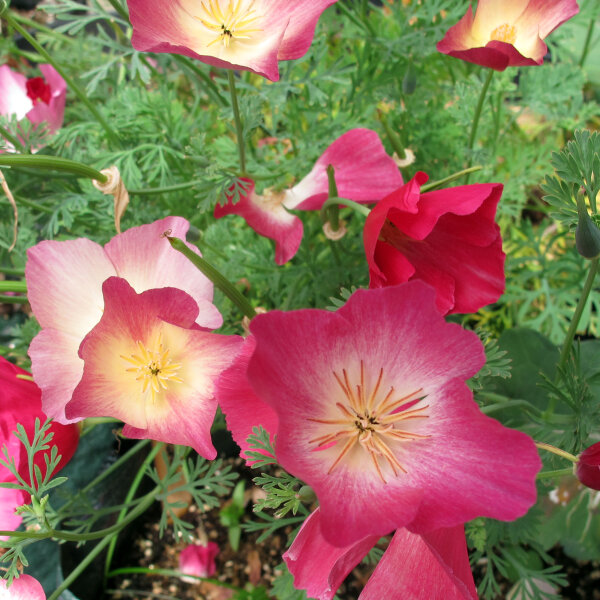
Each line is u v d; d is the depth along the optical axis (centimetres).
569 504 29
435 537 14
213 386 17
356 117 30
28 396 18
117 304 15
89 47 35
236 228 33
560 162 18
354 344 14
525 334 26
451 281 18
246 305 16
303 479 13
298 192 24
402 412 15
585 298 19
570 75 31
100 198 27
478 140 35
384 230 18
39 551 26
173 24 18
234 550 30
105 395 16
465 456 14
